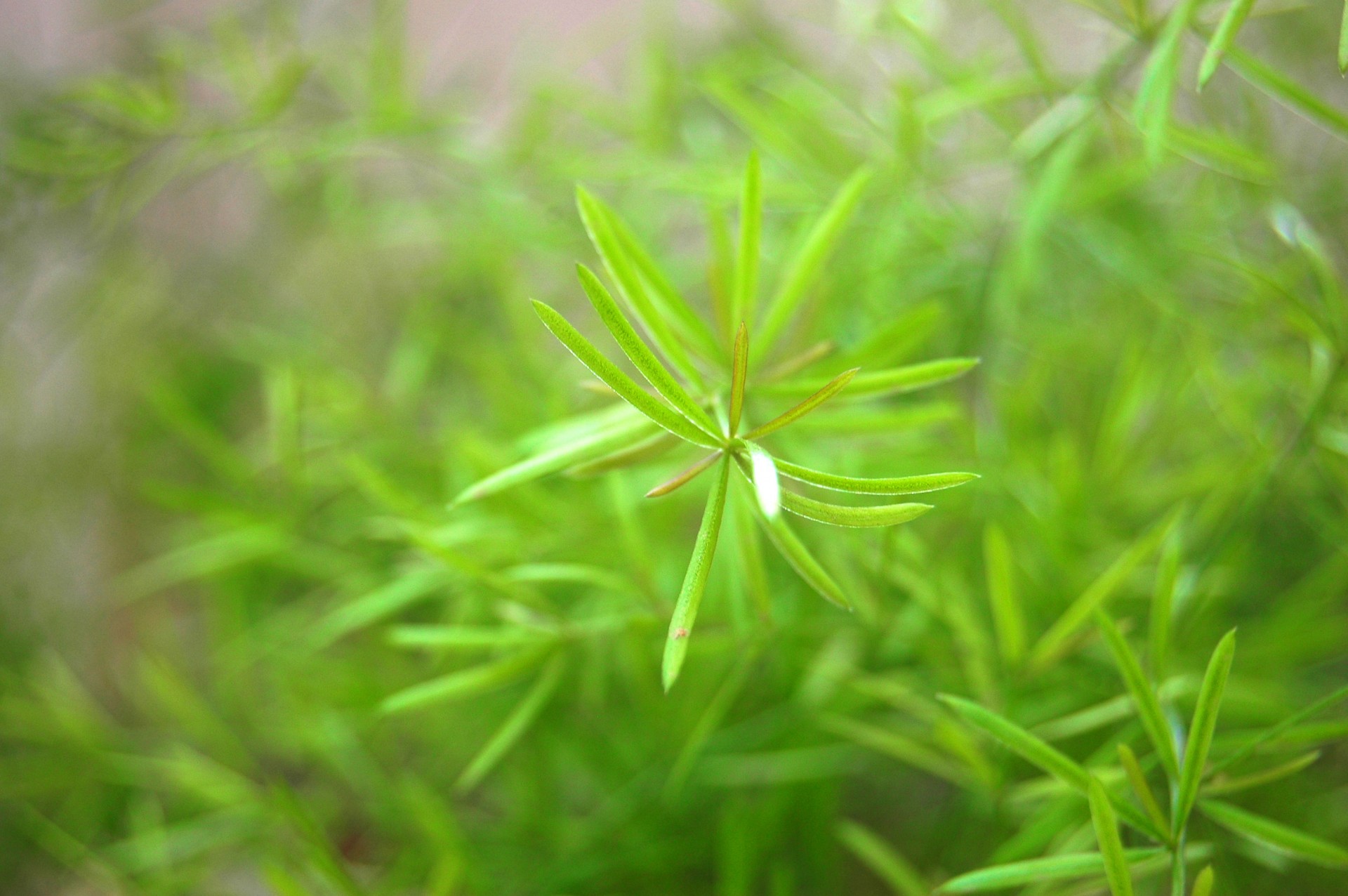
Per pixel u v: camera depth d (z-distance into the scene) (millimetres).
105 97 277
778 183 273
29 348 432
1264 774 186
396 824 305
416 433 354
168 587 449
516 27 464
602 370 157
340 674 321
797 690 279
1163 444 283
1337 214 300
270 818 292
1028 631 262
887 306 298
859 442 258
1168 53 192
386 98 291
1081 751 272
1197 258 274
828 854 287
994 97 239
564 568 212
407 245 435
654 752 290
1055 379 326
